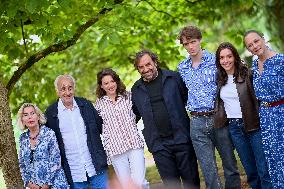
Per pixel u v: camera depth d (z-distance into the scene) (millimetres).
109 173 5277
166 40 9086
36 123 4594
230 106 4637
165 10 8406
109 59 9773
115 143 4895
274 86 4328
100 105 4949
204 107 4715
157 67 4887
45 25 5785
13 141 5004
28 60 6160
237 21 8828
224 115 4660
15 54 6477
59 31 5848
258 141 4582
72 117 4711
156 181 7137
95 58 9797
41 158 4547
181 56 8953
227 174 4797
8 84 6074
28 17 5746
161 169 4906
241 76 4543
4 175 4980
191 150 4898
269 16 8711
